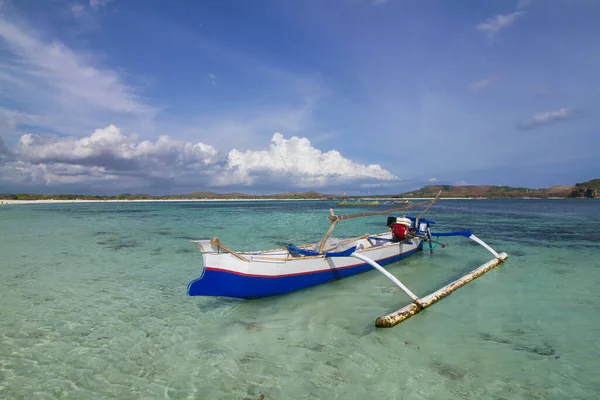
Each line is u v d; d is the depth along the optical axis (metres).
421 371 5.49
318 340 6.68
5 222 33.12
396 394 4.88
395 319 7.34
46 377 5.40
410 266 12.85
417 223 15.08
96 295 9.59
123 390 5.04
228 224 30.47
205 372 5.54
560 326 7.23
